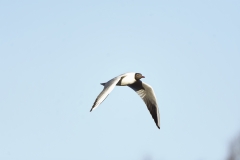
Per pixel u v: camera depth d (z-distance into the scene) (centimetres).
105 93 1680
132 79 1873
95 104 1659
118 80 1727
